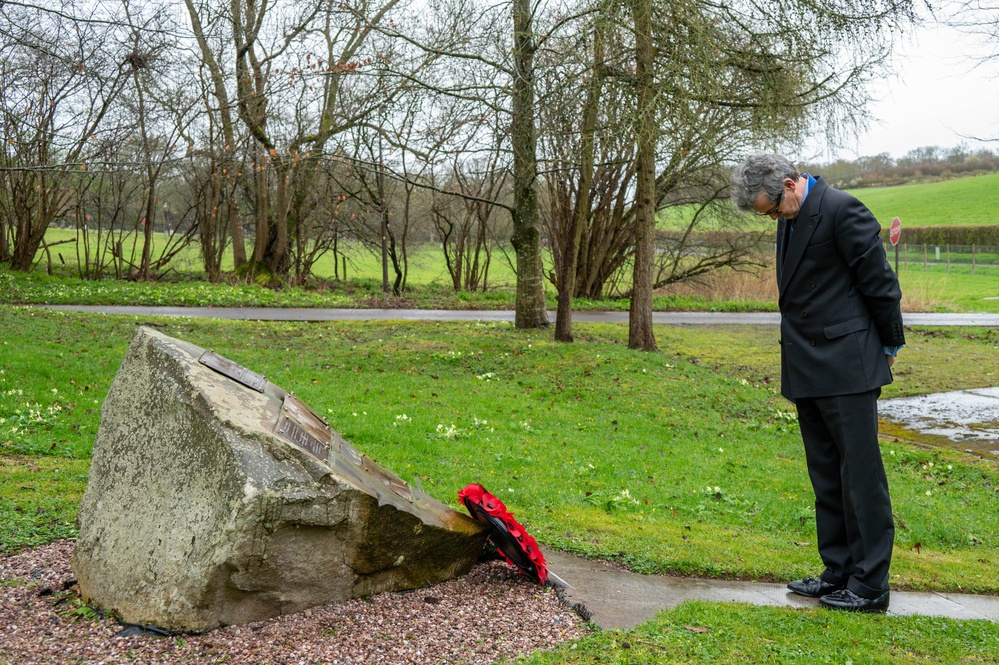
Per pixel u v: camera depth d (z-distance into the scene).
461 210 36.72
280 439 3.52
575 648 3.52
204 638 3.31
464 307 28.25
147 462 3.66
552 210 30.42
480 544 4.52
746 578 5.08
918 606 4.68
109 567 3.61
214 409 3.46
